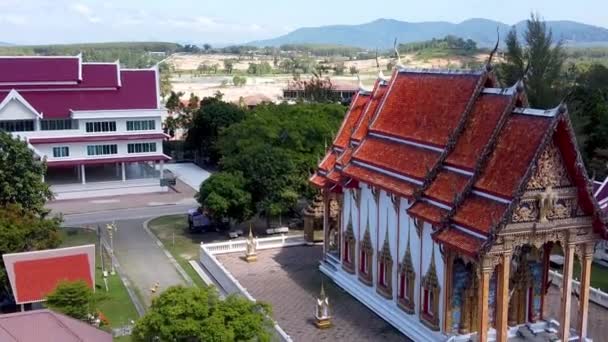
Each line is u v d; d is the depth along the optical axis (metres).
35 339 35.00
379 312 52.91
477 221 41.06
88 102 101.81
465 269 44.75
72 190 98.56
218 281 61.41
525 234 41.06
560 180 41.38
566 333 43.94
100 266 66.00
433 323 46.12
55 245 58.19
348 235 59.25
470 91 47.16
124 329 50.19
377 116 57.09
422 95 52.69
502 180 41.06
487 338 42.88
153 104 105.00
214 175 74.88
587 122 103.19
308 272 64.06
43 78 101.38
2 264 52.94
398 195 48.62
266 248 71.81
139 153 103.19
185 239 76.50
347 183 56.50
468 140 45.25
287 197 74.00
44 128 99.31
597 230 43.06
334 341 48.12
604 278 62.59
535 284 47.31
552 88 111.25
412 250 48.75
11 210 57.56
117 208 92.19
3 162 63.66
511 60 116.62
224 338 34.81
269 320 39.59
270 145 80.69
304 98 153.62
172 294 37.09
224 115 121.38
